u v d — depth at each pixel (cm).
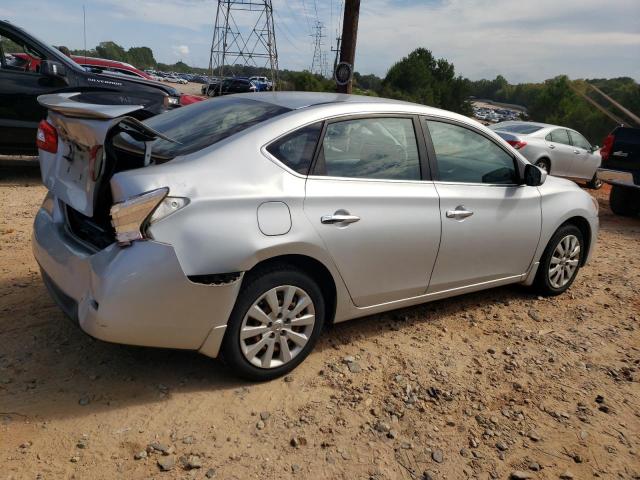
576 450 297
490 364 377
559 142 1270
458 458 282
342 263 336
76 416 283
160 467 254
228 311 296
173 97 864
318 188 324
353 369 350
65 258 299
